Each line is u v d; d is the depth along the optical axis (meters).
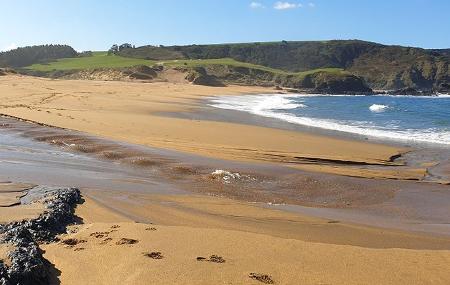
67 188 12.46
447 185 15.62
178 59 169.38
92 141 20.69
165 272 7.04
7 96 42.47
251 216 11.38
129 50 187.50
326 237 10.07
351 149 22.42
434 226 11.41
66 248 8.08
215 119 35.03
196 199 12.75
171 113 37.47
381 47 191.88
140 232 8.88
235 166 16.98
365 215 12.23
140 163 17.09
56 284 6.79
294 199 13.57
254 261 7.67
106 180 14.50
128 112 35.41
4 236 7.95
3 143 20.06
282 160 18.89
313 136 26.58
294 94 109.81
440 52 179.25
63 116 29.14
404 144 24.95
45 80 76.06
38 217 9.45
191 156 18.41
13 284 6.32
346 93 122.56
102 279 6.88
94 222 10.08
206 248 8.12
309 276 7.22
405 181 16.08
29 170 15.31
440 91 135.38
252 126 30.17
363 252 8.46
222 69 142.25
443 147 23.95
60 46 184.50
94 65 142.12
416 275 7.49
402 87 162.00
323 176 16.16
